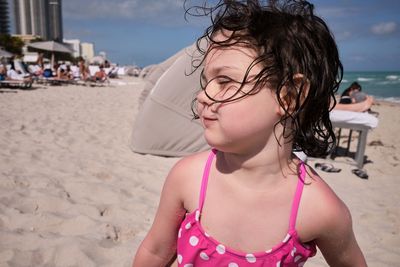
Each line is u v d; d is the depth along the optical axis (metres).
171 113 5.05
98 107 10.15
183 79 4.91
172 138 5.11
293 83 0.90
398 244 2.97
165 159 5.04
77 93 14.13
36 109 8.75
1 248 2.35
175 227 1.21
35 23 110.12
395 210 3.71
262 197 0.99
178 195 1.14
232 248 1.01
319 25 0.96
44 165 4.15
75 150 5.04
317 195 0.99
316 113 0.98
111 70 30.39
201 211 1.06
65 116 8.00
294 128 0.96
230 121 0.90
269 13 0.96
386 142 7.48
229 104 0.90
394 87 39.72
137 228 2.84
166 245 1.25
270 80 0.89
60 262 2.30
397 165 5.68
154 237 1.25
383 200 4.03
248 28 0.92
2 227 2.63
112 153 5.06
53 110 8.83
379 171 5.28
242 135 0.91
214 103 0.92
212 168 1.08
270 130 0.93
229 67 0.91
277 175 0.98
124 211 3.12
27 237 2.50
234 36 0.92
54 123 6.97
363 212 3.59
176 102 5.02
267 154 0.96
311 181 1.01
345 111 5.25
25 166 4.04
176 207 1.17
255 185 0.99
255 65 0.89
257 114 0.90
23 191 3.26
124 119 8.27
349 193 4.19
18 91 13.45
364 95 7.11
